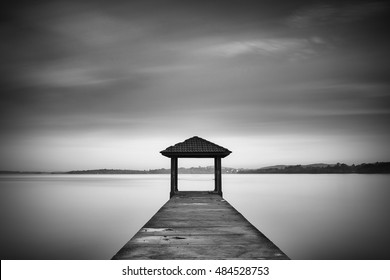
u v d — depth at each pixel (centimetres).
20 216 2544
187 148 1182
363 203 3447
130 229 1920
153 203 3409
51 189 6366
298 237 1698
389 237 1697
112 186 7638
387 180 11356
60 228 1981
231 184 8800
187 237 485
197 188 4816
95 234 1780
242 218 670
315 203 3397
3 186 7750
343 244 1547
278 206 3036
